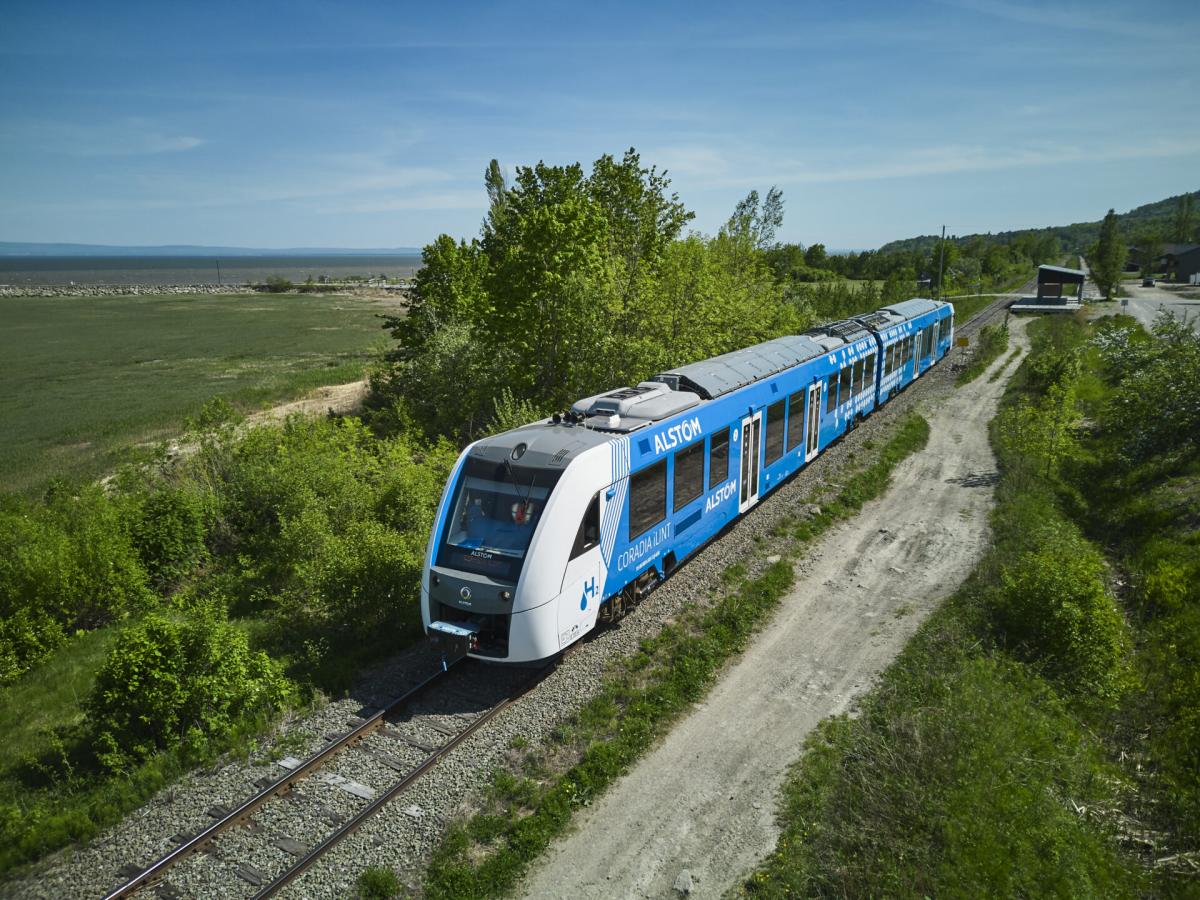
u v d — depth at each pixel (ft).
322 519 45.44
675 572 43.91
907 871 22.07
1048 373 86.69
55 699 33.96
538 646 31.30
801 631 37.40
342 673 33.42
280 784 26.21
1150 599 38.83
